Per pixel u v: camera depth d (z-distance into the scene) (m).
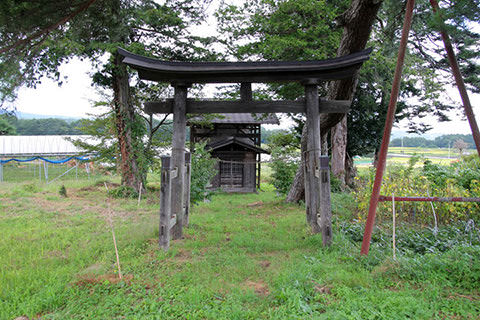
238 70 6.11
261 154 22.17
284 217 9.08
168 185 5.59
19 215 9.30
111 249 5.72
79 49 10.96
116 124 16.05
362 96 18.11
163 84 16.33
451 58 4.88
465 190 7.57
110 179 21.66
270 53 11.34
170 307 3.33
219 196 17.98
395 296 3.30
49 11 4.41
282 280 3.90
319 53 10.98
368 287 3.68
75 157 21.91
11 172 32.31
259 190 22.16
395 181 8.44
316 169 6.75
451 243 5.23
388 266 4.26
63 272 4.48
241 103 6.69
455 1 4.09
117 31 6.36
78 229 7.48
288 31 11.58
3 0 3.95
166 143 17.42
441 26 4.25
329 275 4.00
